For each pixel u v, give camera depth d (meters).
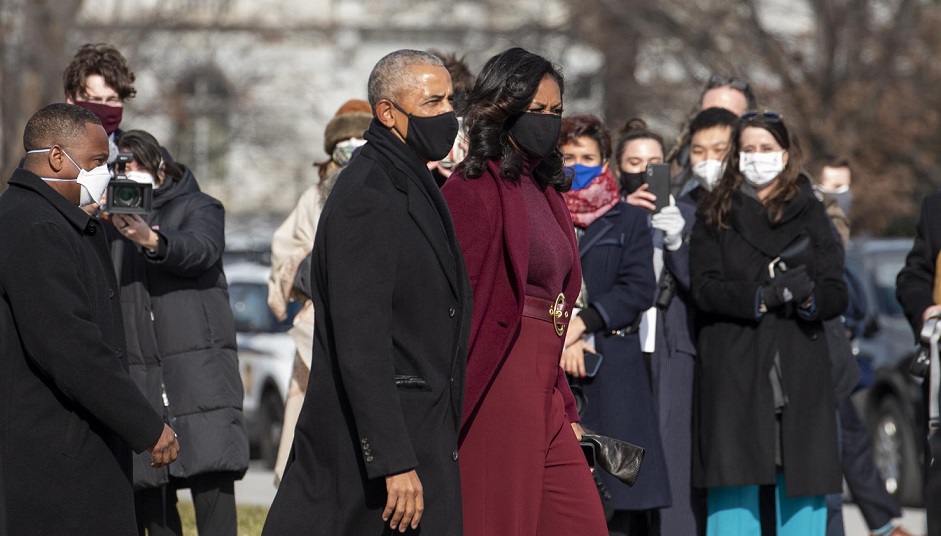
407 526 16.86
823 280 24.84
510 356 19.09
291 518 17.20
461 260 17.59
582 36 99.31
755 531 25.23
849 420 32.03
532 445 18.98
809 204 25.30
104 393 17.78
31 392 17.91
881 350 44.03
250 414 51.59
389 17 128.75
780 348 24.73
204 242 24.02
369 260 16.77
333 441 17.12
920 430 41.44
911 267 27.62
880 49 90.94
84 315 17.88
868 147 90.94
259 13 124.06
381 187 17.17
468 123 19.55
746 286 24.48
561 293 19.69
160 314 24.22
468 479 18.88
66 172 18.73
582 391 24.48
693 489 25.69
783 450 24.55
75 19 91.06
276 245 26.67
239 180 119.12
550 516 19.58
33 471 17.81
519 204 19.11
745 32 92.12
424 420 17.09
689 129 29.09
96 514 18.22
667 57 96.44
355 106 26.48
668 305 26.00
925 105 91.81
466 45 114.56
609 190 24.91
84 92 24.88
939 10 93.12
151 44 100.06
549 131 19.44
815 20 92.25
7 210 18.22
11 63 84.56
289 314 52.22
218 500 24.84
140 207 22.34
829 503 28.02
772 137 25.16
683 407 25.78
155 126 105.56
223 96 113.19
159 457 18.28
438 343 17.25
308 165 119.44
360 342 16.56
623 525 24.92
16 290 17.69
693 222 26.86
